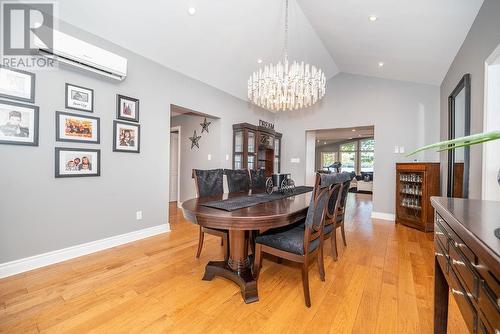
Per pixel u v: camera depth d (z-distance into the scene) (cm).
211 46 330
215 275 203
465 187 244
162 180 338
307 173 564
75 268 221
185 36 299
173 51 319
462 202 120
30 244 218
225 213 166
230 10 279
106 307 163
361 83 475
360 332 142
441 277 126
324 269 218
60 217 237
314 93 287
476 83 229
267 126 539
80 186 252
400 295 181
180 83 361
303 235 187
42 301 169
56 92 231
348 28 313
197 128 483
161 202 338
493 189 200
